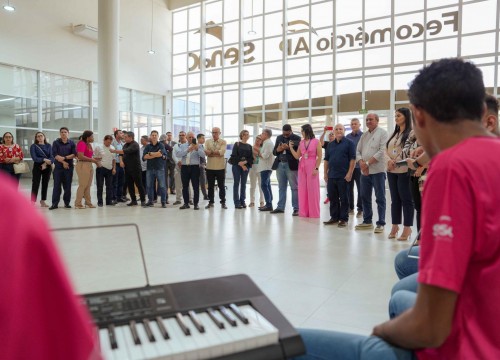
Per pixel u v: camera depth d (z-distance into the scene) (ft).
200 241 13.91
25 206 1.30
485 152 2.64
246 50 44.73
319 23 40.27
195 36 47.42
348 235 15.03
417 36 35.94
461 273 2.52
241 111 45.21
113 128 33.04
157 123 47.32
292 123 42.42
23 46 32.65
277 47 42.73
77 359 1.28
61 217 19.35
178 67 48.67
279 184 21.27
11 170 22.52
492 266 2.58
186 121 48.62
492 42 33.09
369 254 12.03
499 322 2.57
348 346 3.15
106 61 32.63
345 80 39.24
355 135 20.21
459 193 2.54
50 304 1.24
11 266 1.18
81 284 6.91
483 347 2.56
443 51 35.04
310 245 13.28
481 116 2.90
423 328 2.64
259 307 2.80
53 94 35.32
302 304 8.01
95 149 24.16
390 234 14.40
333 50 39.55
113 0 32.63
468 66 2.90
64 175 22.89
